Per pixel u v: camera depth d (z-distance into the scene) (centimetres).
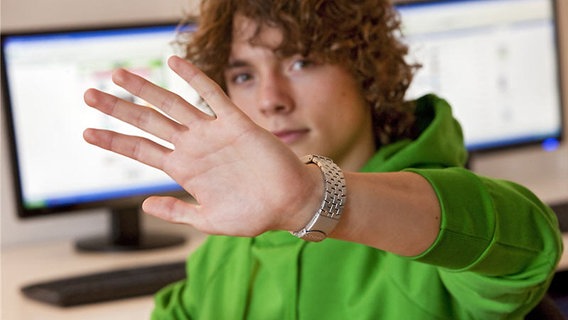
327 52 121
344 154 128
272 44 123
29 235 223
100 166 210
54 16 223
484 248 94
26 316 163
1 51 202
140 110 86
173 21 212
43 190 207
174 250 209
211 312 136
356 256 121
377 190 88
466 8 232
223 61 129
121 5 228
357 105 126
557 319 121
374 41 126
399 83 132
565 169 261
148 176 214
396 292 114
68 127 208
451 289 107
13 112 204
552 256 100
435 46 231
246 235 84
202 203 85
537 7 238
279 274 125
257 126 83
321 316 121
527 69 238
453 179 95
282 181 83
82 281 175
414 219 90
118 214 214
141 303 168
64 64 206
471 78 234
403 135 132
